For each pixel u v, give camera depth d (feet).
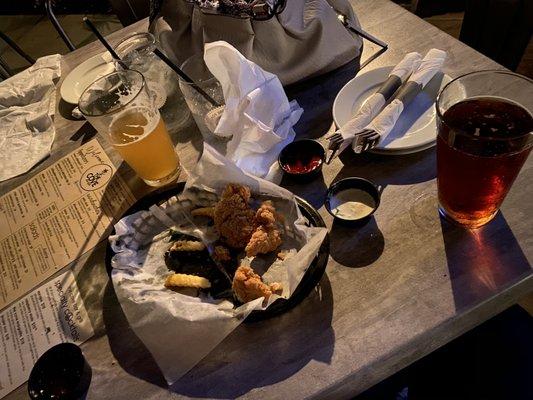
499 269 2.17
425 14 7.86
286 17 3.27
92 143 3.59
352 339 2.09
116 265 2.44
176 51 3.65
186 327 2.12
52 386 2.23
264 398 2.01
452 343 2.94
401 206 2.54
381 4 4.00
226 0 2.86
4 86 4.26
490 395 2.68
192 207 2.72
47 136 3.76
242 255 2.48
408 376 2.95
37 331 2.51
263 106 2.91
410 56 3.05
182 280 2.34
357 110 3.05
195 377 2.14
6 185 3.49
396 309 2.15
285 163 2.87
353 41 3.49
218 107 3.21
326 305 2.23
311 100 3.36
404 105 2.81
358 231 2.48
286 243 2.45
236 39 3.29
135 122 2.86
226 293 2.35
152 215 2.68
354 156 2.87
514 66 3.96
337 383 1.98
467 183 2.08
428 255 2.30
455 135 1.94
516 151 1.90
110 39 4.63
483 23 3.97
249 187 2.58
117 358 2.30
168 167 3.03
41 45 10.82
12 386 2.32
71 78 4.13
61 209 3.16
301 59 3.40
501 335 2.89
